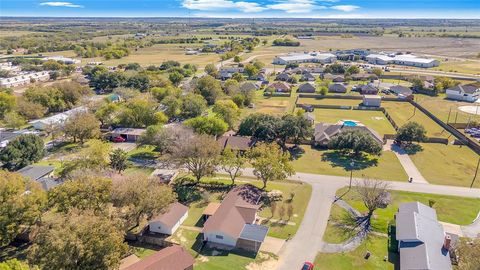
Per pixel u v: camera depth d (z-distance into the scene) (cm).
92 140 8431
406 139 8869
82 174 5903
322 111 12450
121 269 4478
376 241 5166
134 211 5209
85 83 16488
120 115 10231
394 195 6512
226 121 9900
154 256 4453
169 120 11081
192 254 4881
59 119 10256
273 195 6538
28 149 7600
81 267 3931
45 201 5066
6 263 3381
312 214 5897
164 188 5494
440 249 4594
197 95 12231
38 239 4141
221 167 7800
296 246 5059
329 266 4644
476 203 6206
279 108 12781
